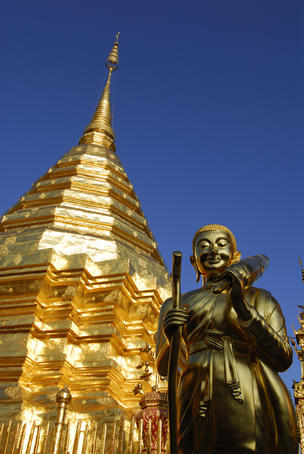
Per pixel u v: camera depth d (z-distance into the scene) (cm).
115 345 1573
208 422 645
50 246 1841
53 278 1644
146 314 1678
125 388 1517
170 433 603
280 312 746
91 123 3030
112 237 2062
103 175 2411
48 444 1212
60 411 953
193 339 724
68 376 1473
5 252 1833
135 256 1983
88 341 1556
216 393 651
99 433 1262
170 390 618
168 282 1923
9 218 2102
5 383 1418
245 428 627
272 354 679
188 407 673
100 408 1356
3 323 1548
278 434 640
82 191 2275
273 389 662
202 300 742
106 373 1465
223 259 802
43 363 1471
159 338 799
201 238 826
